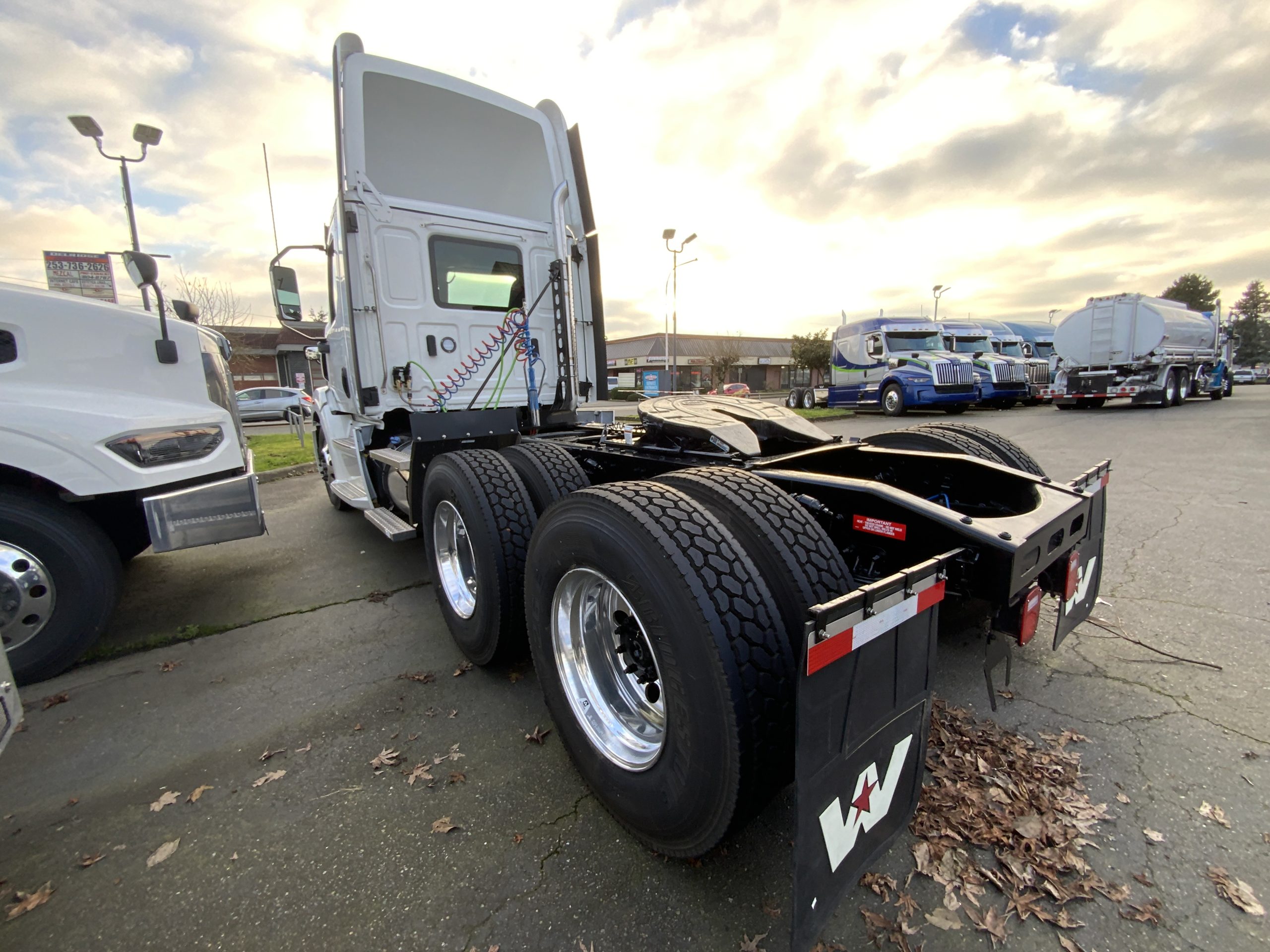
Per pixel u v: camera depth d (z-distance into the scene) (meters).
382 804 2.02
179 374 3.22
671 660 1.57
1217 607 3.18
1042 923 1.50
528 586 2.20
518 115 4.40
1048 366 19.30
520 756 2.27
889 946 1.46
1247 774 1.95
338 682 2.87
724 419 3.13
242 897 1.67
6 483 2.98
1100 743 2.14
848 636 1.31
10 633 2.83
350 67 3.71
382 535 5.67
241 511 3.30
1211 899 1.53
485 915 1.58
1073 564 2.32
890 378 17.42
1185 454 8.15
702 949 1.47
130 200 9.13
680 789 1.60
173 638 3.39
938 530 1.99
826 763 1.30
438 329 4.25
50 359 2.88
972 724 2.28
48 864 1.81
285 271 4.49
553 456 3.13
